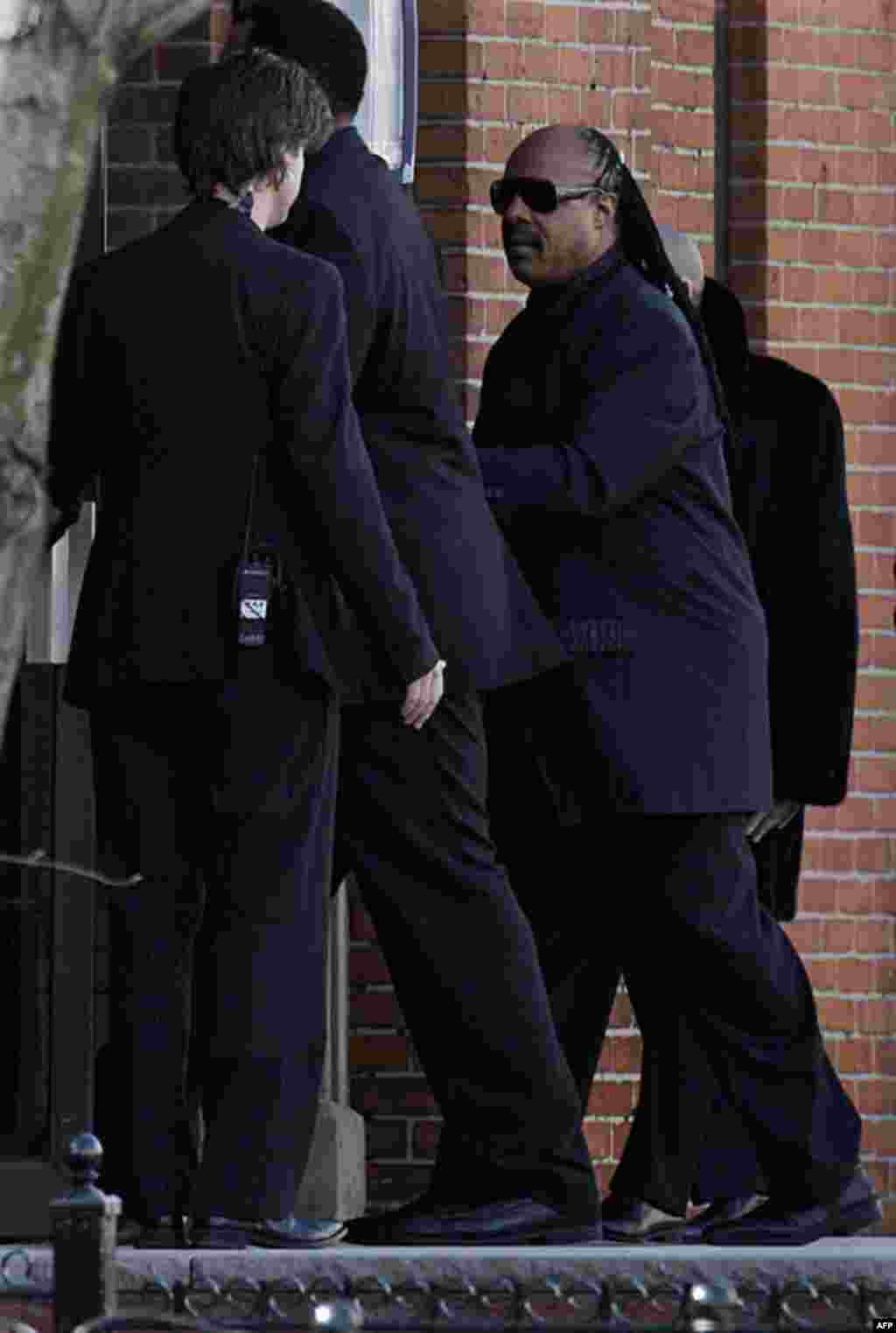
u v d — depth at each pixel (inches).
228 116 858.1
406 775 898.7
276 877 845.2
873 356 1327.5
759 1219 967.6
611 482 944.3
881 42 1333.7
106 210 1152.2
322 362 838.5
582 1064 1005.2
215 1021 843.4
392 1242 897.5
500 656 909.8
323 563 847.7
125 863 857.5
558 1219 912.3
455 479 907.4
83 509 1075.3
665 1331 698.2
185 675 839.7
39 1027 1131.3
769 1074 970.7
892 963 1307.8
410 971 907.4
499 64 1236.5
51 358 530.6
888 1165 1301.7
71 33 512.1
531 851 989.2
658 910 970.1
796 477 1067.3
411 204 911.7
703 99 1320.1
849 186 1330.0
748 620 973.8
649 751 956.6
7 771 1135.0
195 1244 840.3
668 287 989.2
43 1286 727.7
